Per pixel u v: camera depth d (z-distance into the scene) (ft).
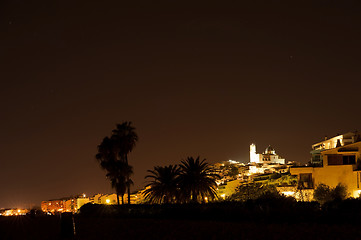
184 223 109.60
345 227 89.61
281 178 200.95
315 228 89.56
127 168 210.59
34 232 111.55
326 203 107.86
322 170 171.63
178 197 174.81
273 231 88.58
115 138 212.64
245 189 171.42
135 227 108.88
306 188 172.04
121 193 208.54
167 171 180.86
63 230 96.53
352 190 164.04
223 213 116.67
